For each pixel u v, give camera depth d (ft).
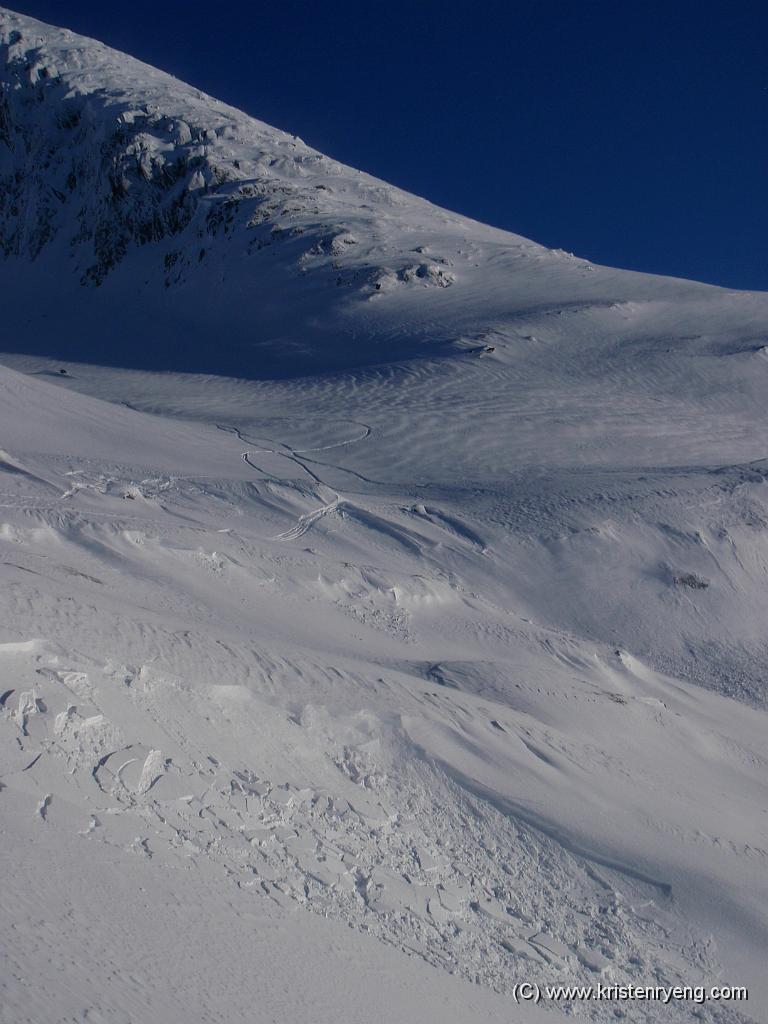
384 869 36.94
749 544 133.18
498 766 48.21
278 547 94.17
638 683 88.94
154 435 144.25
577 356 236.84
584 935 39.81
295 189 406.82
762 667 110.93
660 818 50.29
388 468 155.12
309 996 24.45
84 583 59.57
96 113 462.60
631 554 126.11
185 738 36.11
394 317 285.23
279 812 35.81
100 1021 17.67
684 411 203.31
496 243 372.38
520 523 129.18
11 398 135.13
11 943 18.81
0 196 465.47
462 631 90.53
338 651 71.20
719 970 40.50
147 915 23.90
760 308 281.74
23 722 30.19
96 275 395.96
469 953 35.14
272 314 311.06
